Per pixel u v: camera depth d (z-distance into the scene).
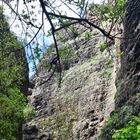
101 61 34.56
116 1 8.02
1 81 21.56
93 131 30.20
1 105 24.25
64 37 8.89
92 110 31.84
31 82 37.88
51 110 34.53
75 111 33.16
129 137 8.09
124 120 18.64
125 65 22.95
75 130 31.55
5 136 25.11
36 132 32.47
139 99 19.00
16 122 27.95
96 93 32.53
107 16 7.81
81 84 34.50
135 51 22.09
